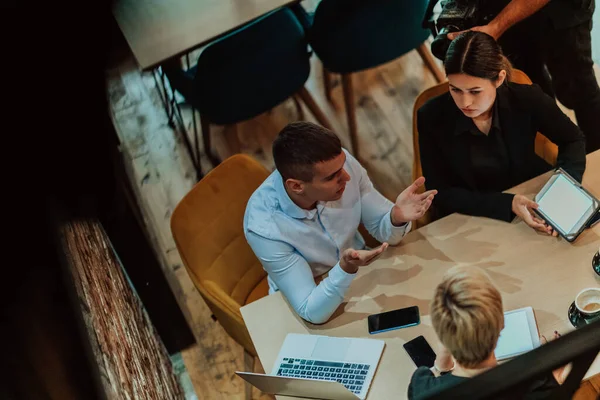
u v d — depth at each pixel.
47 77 2.71
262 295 2.50
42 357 1.94
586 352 0.99
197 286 2.27
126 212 3.44
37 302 2.12
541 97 2.20
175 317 3.07
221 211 2.37
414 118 2.46
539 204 2.07
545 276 1.95
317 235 2.09
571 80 2.81
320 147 1.82
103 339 2.07
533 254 2.01
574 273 1.94
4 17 2.62
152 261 3.28
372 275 2.06
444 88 2.44
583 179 2.20
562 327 1.84
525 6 2.42
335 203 2.08
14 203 2.59
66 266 2.29
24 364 1.93
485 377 0.99
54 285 2.16
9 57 2.69
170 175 3.62
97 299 2.28
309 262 2.14
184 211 2.29
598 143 3.00
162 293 3.16
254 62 2.96
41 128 2.69
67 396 1.83
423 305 1.96
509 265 2.00
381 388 1.83
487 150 2.29
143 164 3.70
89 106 2.82
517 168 2.34
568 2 2.55
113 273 2.72
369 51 3.15
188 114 3.86
